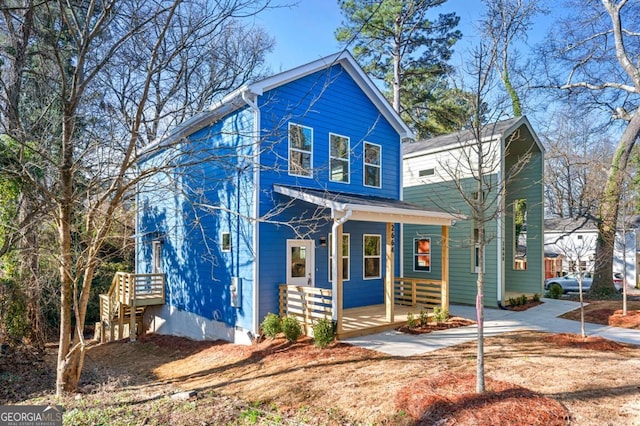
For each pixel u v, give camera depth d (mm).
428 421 4715
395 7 21484
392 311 10383
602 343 8312
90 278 7883
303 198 10000
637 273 25781
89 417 5844
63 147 7227
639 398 5141
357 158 12742
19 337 11617
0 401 7562
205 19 7879
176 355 10938
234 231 11023
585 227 25328
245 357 9148
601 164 19797
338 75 11836
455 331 10062
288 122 11047
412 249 16750
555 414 4656
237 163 10961
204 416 5691
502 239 13734
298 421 5305
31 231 10227
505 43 13320
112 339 14062
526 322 11133
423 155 16359
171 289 13586
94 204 7863
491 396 5105
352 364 7461
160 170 7918
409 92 24109
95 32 7031
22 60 9844
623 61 16828
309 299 9922
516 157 16391
